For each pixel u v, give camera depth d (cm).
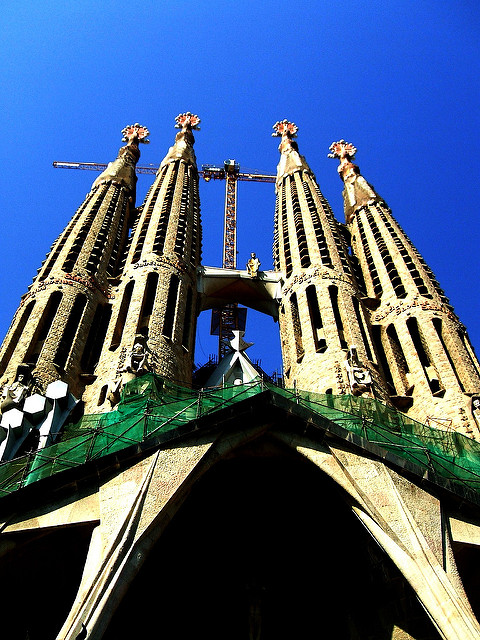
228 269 5116
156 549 2434
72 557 2280
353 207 5934
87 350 3947
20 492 2248
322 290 4462
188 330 4278
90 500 2228
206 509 2516
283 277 4988
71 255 4478
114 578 1894
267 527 2534
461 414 3534
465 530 2323
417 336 4319
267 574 2462
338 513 2536
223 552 2486
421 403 3762
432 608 1984
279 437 2422
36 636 2292
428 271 4838
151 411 2595
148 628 2344
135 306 4141
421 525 2227
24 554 2230
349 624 2414
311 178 6353
